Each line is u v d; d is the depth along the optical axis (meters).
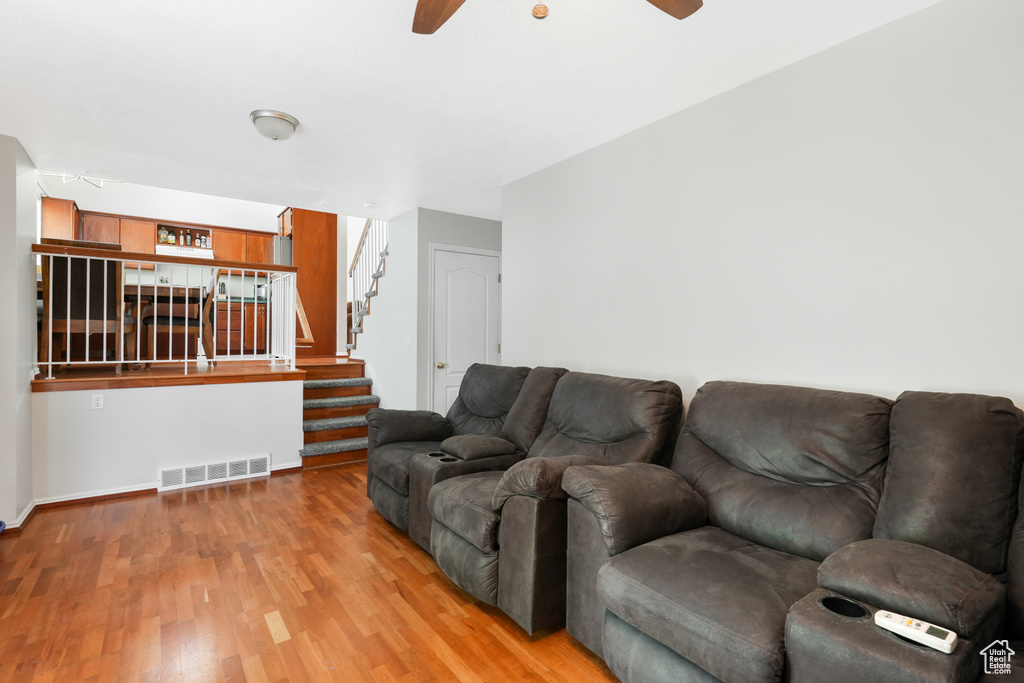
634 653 1.57
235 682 1.69
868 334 1.99
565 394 2.76
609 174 3.07
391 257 5.12
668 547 1.68
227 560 2.60
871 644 1.09
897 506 1.52
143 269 6.67
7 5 1.81
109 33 1.99
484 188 4.07
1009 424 1.47
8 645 1.86
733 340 2.43
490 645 1.92
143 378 3.65
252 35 2.01
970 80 1.74
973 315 1.74
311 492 3.73
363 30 1.98
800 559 1.63
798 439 1.82
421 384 4.66
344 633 1.98
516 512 1.99
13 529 2.92
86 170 3.65
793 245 2.21
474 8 1.83
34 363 3.44
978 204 1.73
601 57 2.17
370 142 3.12
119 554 2.64
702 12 1.86
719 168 2.49
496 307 5.21
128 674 1.71
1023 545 1.31
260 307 7.04
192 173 3.73
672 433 2.42
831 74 2.09
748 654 1.24
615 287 3.03
